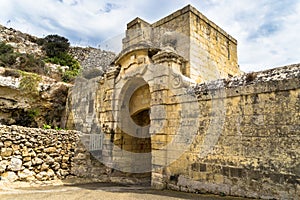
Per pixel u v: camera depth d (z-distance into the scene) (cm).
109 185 891
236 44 1385
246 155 597
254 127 595
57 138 970
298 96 528
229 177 621
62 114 1703
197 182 691
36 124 1589
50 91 1661
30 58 2208
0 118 1468
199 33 1056
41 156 895
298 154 511
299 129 517
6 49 2350
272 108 569
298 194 498
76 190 759
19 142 840
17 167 805
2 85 1438
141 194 690
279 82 559
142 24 1145
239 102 635
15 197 612
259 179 564
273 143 554
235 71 1340
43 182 845
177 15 1069
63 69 2528
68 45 3516
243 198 580
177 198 624
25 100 1544
